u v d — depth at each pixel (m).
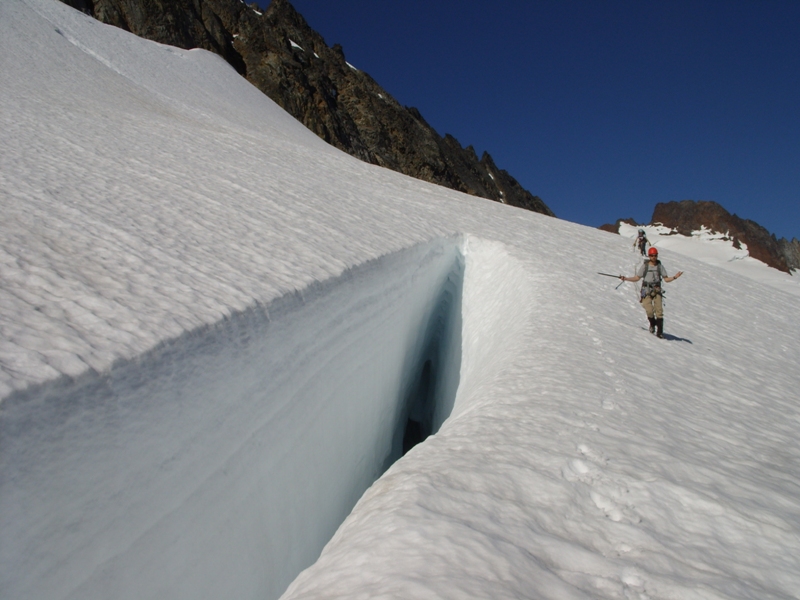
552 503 2.04
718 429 3.39
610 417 3.15
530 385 3.66
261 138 17.16
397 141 56.34
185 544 2.63
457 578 1.40
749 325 8.55
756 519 2.12
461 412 3.59
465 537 1.64
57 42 21.44
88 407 2.00
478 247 9.76
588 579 1.56
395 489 2.04
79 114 10.03
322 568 1.60
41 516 1.81
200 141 11.26
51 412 1.84
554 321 5.80
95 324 2.44
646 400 3.67
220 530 2.93
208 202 5.89
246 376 3.11
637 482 2.28
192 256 3.92
